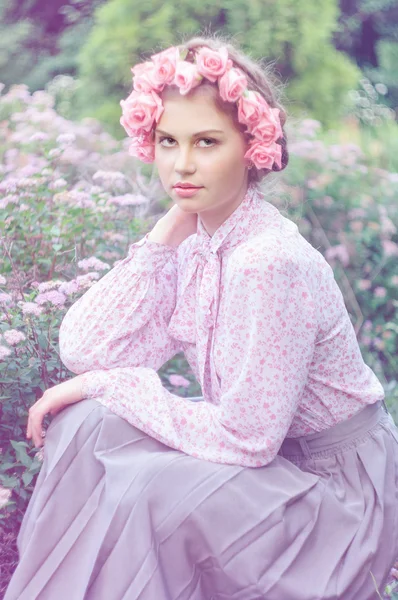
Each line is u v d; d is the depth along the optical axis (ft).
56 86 23.80
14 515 8.14
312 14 21.72
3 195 10.69
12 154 14.28
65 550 5.98
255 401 6.10
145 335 6.98
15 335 7.95
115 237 10.61
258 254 6.13
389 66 36.35
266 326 6.07
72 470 6.13
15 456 8.30
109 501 5.90
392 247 13.92
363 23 37.47
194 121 6.13
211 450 6.19
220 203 6.37
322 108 21.76
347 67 22.62
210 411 6.32
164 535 5.84
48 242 10.23
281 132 6.46
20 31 32.89
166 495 5.88
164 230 6.93
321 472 6.61
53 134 15.02
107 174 11.17
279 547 5.94
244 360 6.22
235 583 5.91
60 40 32.60
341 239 14.26
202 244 6.74
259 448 6.11
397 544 6.52
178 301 6.98
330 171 14.73
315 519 6.12
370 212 14.65
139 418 6.23
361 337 13.74
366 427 6.70
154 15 21.24
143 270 6.88
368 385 6.79
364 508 6.37
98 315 6.84
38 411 6.46
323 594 5.91
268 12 21.33
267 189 7.55
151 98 6.24
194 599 5.97
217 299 6.54
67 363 6.89
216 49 6.40
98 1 32.94
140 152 6.83
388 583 7.88
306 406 6.63
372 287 14.25
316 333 6.34
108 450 6.15
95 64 21.67
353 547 6.15
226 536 5.90
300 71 21.59
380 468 6.54
